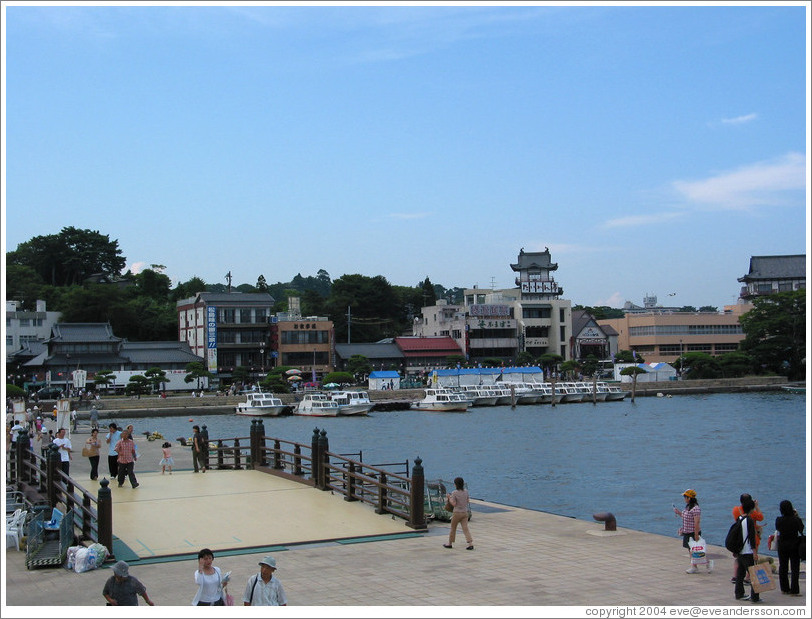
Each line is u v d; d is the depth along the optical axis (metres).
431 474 52.78
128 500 27.91
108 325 127.94
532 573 19.70
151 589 18.02
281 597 14.55
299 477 31.34
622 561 21.03
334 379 130.00
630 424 89.50
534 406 120.81
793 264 182.62
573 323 164.00
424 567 20.22
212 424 93.94
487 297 164.62
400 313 193.12
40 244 164.62
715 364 146.88
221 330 137.00
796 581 17.75
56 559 20.09
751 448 66.25
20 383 121.19
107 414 101.19
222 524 24.50
